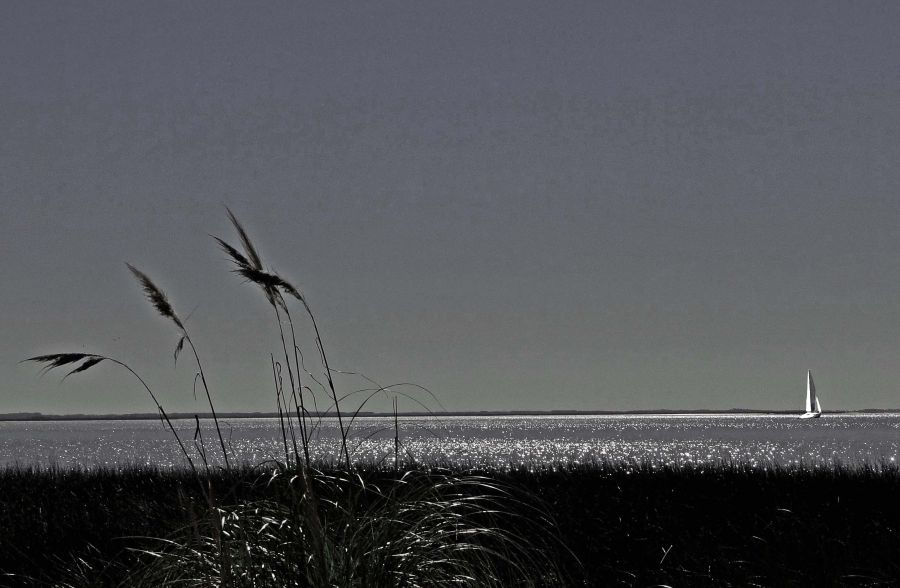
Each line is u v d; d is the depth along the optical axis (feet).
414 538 22.93
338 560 21.75
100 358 21.25
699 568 37.52
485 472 58.70
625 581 35.60
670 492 65.57
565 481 71.46
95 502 62.75
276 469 24.13
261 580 21.21
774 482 71.56
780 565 36.06
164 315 21.99
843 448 260.62
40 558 39.40
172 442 385.70
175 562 22.38
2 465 197.98
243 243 22.53
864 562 37.11
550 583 26.21
